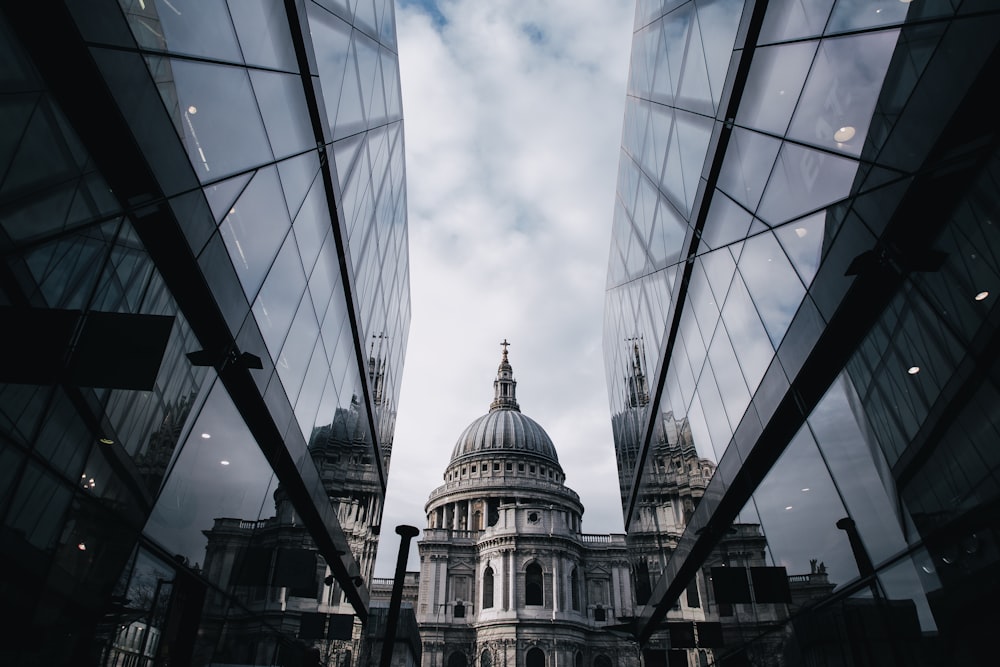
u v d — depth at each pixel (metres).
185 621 11.46
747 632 15.79
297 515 18.92
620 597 107.44
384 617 46.31
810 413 10.66
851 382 9.05
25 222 6.04
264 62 11.87
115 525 8.55
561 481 148.75
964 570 6.60
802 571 11.61
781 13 10.58
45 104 6.28
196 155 9.33
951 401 6.60
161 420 9.62
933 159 6.49
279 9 12.54
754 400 13.40
